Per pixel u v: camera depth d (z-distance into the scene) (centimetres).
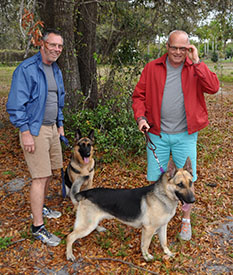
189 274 301
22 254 329
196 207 439
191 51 304
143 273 301
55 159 381
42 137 332
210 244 351
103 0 673
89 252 336
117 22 821
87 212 329
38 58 324
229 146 712
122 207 323
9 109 312
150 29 779
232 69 2744
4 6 898
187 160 322
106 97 755
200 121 339
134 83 798
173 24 810
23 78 310
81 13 738
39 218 349
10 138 786
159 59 334
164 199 309
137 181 536
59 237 363
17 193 488
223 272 303
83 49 795
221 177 544
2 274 296
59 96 358
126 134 658
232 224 394
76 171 451
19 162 629
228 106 1180
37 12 720
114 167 598
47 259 322
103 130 682
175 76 329
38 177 335
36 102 319
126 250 340
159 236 336
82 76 816
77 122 638
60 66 735
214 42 789
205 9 759
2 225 387
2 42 1284
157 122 346
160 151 359
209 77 313
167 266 312
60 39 323
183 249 342
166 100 334
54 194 490
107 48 790
